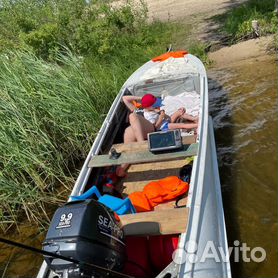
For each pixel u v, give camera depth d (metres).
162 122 5.45
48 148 6.20
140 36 11.55
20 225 5.40
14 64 6.89
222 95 7.52
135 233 3.40
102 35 10.51
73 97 6.54
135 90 6.56
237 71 8.39
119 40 11.03
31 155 5.65
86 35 10.41
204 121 4.91
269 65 8.23
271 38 9.41
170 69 6.71
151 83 6.48
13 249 4.98
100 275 2.89
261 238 4.17
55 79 6.71
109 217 3.06
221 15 12.98
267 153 5.45
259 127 6.12
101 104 7.21
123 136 5.70
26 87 6.41
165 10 16.23
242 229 4.32
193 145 4.32
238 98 7.23
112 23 11.86
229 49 9.70
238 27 10.34
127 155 4.39
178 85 6.44
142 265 3.44
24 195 5.34
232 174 5.20
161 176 4.64
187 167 4.38
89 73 7.75
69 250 2.80
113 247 2.95
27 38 10.00
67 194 5.80
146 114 5.53
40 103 6.29
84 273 2.80
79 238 2.81
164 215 3.46
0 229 5.36
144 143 4.70
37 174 5.72
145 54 10.11
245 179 5.05
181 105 6.01
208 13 13.87
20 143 5.81
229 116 6.69
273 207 4.52
